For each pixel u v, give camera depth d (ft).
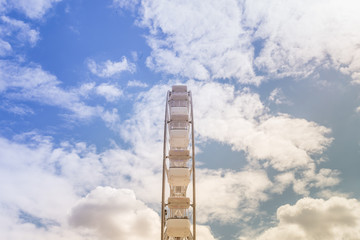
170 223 156.87
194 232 156.35
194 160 169.27
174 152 174.19
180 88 197.47
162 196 163.22
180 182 170.40
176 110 186.09
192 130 176.86
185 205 160.76
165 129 178.50
